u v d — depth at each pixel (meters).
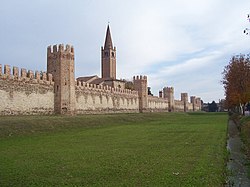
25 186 13.79
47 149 25.44
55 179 14.98
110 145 27.72
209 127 49.19
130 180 14.56
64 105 64.81
